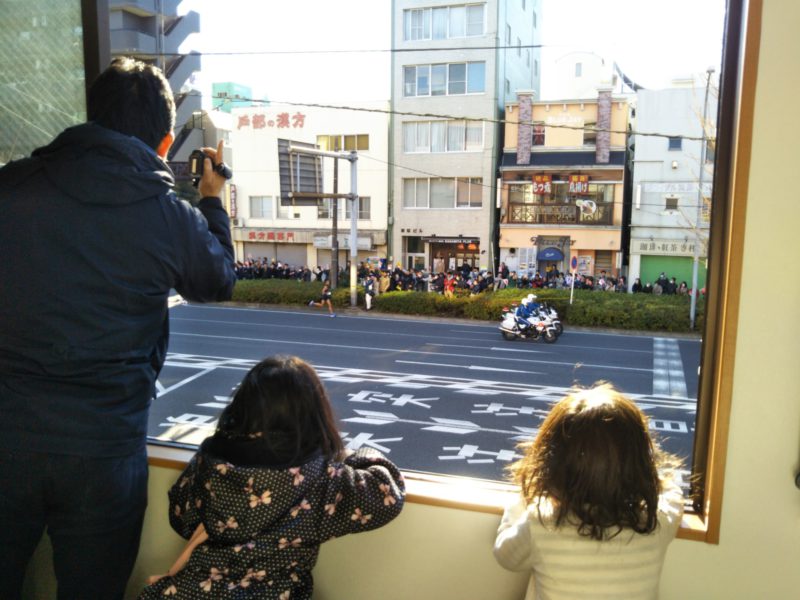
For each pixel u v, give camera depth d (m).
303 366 1.14
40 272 1.05
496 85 21.89
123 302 1.09
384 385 10.07
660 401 8.98
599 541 0.99
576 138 21.66
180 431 7.18
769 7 1.06
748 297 1.12
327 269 24.06
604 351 13.04
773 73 1.07
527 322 14.52
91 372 1.07
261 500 1.06
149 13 9.25
